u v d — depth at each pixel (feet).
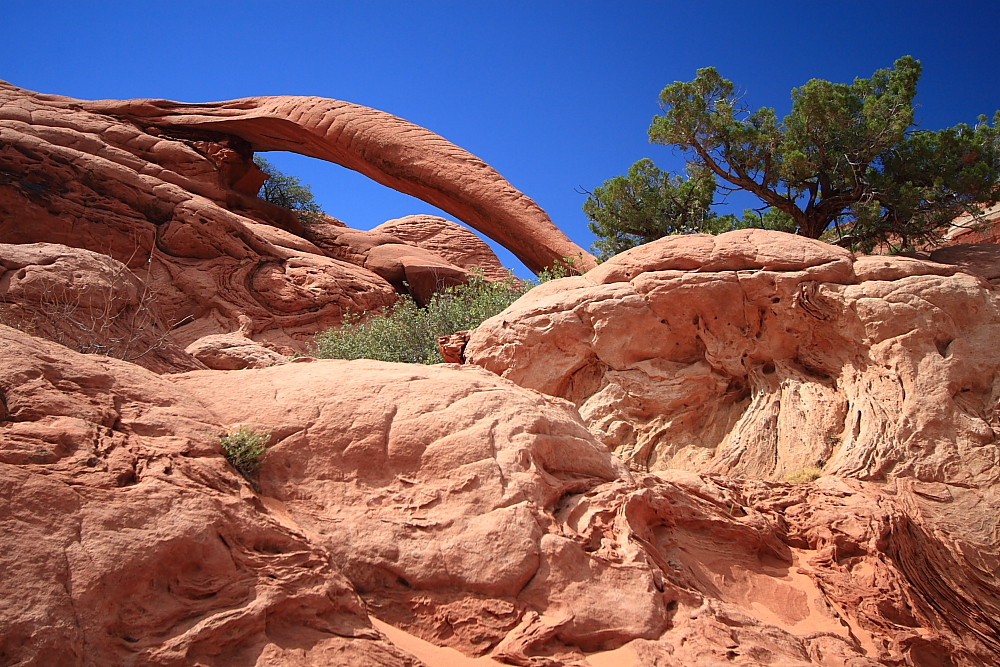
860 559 24.72
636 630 17.94
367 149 80.48
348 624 15.88
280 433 19.77
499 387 22.45
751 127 60.13
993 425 30.27
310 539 17.16
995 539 27.32
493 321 39.32
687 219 64.95
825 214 57.77
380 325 55.42
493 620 17.44
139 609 14.07
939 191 53.72
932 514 28.04
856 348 33.50
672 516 23.24
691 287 35.76
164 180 75.61
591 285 38.60
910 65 58.23
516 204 74.84
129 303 35.78
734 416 35.09
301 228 85.87
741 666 17.60
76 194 65.21
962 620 25.18
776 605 22.52
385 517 18.70
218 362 40.47
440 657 16.61
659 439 35.09
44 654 12.48
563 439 22.11
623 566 19.13
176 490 15.97
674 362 36.45
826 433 32.04
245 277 68.23
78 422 16.38
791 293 34.42
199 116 85.97
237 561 15.67
